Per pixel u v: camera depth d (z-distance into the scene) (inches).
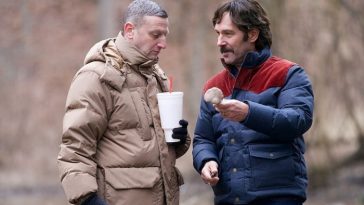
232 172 486.3
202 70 1903.3
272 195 479.2
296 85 481.4
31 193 1731.1
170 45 2219.5
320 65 1336.1
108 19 2282.2
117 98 489.7
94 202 474.3
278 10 1310.3
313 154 1358.3
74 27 2519.7
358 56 1353.3
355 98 1358.3
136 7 498.9
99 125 483.8
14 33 2445.9
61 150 482.6
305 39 1328.7
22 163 2180.1
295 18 1328.7
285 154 481.7
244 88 491.8
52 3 2506.2
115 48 500.7
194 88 1921.8
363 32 1352.1
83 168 475.8
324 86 1331.2
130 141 489.4
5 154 2188.7
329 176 1365.7
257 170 480.4
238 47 489.1
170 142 501.4
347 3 1355.8
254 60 485.1
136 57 496.4
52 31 2492.6
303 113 473.1
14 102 2309.3
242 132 484.4
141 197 488.1
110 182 484.4
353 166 1465.3
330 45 1342.3
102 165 488.1
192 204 1296.8
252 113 458.3
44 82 2415.1
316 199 1301.7
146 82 505.4
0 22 2442.2
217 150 504.4
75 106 484.4
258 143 482.3
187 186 1440.7
